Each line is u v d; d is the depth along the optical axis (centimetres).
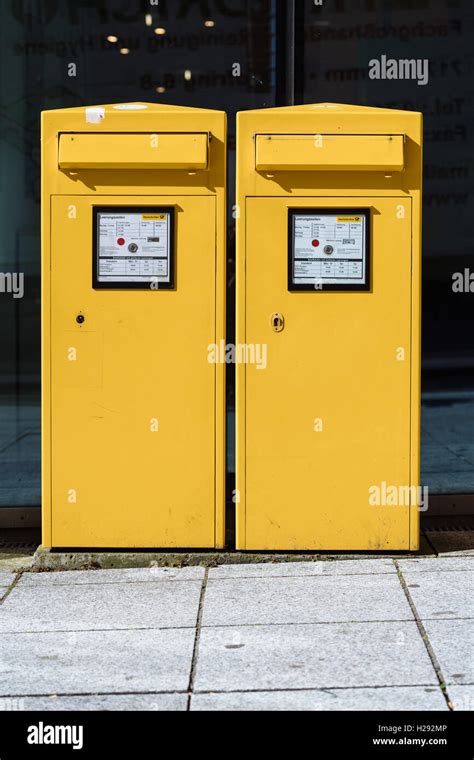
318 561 571
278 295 561
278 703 392
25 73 665
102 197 559
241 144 555
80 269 562
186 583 543
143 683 413
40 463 675
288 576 549
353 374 563
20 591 538
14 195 668
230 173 665
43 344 566
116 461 569
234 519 604
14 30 662
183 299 563
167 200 558
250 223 558
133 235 561
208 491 570
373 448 566
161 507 571
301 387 564
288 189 556
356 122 551
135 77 667
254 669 425
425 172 671
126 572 565
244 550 574
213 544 573
